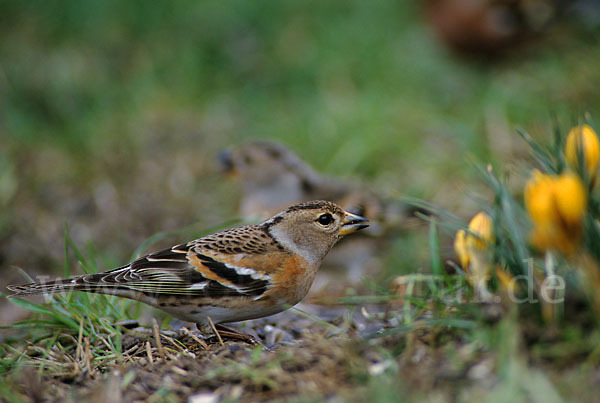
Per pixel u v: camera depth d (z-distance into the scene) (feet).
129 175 44.50
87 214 41.34
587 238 17.65
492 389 16.21
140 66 52.13
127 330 23.13
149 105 49.52
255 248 23.20
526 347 17.21
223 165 40.37
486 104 45.39
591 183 19.04
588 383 15.93
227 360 19.88
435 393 16.40
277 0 55.26
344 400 16.79
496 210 19.62
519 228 19.48
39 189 42.65
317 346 19.22
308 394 17.42
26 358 21.90
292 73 52.06
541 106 43.83
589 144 18.95
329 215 24.07
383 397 16.34
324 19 54.90
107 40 53.57
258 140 40.37
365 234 35.73
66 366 20.54
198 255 22.79
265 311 23.48
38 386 18.94
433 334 18.57
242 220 28.40
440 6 51.26
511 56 50.62
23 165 44.37
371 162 43.70
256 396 17.90
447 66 51.44
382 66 51.34
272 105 50.52
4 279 35.81
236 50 53.72
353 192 38.06
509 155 37.37
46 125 48.70
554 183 16.71
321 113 47.14
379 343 18.92
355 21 54.49
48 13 54.13
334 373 18.12
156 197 42.80
